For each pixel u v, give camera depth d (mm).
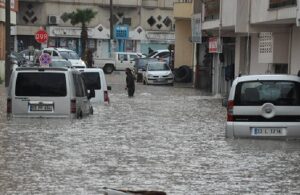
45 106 23391
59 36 87938
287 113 17938
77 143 18016
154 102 36344
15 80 23422
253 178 13164
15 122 22578
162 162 15070
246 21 34125
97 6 91375
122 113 28453
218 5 40406
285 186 12375
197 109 31594
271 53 33562
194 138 19641
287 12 28203
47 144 17656
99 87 32688
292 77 18125
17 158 15320
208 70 53562
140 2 93188
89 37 89750
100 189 11906
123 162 15000
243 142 18031
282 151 16562
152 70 58562
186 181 12805
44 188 11961
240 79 18312
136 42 93062
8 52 43219
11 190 11773
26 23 87250
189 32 64000
